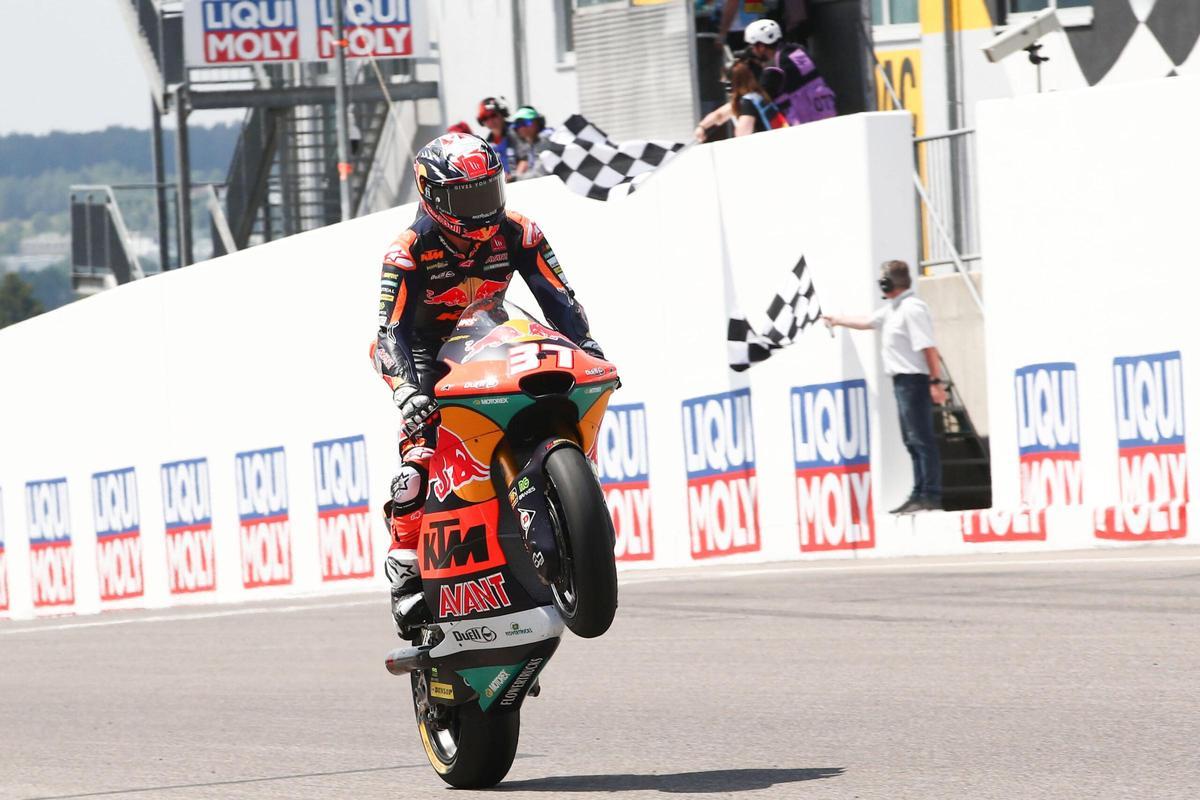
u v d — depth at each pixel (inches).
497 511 617.0
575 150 1667.1
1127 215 1321.4
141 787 728.3
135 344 2043.6
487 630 625.3
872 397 1417.3
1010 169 1392.7
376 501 1766.7
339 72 2375.7
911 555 1397.6
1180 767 599.5
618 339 1617.9
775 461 1486.2
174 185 3058.6
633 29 1894.7
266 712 941.2
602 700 871.1
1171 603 1000.9
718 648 1006.4
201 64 2536.9
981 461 1525.6
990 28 2138.3
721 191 1523.1
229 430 1937.7
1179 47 1940.2
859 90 1840.6
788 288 1472.7
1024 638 929.5
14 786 761.0
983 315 1573.6
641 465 1603.1
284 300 1861.5
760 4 1894.7
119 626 1600.6
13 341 2223.2
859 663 902.4
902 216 1424.7
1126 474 1327.5
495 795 649.6
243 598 1936.5
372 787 687.7
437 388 608.7
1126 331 1325.0
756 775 645.3
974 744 671.1
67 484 2154.3
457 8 2464.3
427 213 643.5
